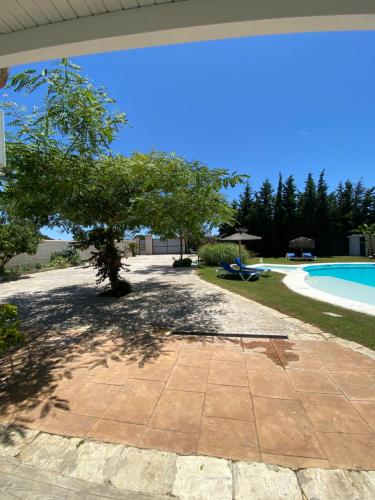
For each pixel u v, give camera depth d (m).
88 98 3.99
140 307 6.33
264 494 1.56
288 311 5.65
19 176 5.03
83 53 2.29
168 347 3.88
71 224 7.36
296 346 3.80
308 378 2.91
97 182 5.70
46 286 9.88
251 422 2.21
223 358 3.46
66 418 2.30
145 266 16.81
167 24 1.98
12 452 1.91
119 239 7.68
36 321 5.35
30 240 13.00
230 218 7.72
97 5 2.00
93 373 3.12
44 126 4.52
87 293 8.30
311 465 1.76
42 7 2.01
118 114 4.81
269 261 20.38
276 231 28.42
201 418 2.27
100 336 4.41
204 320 5.16
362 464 1.77
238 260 11.71
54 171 4.81
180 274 12.64
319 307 5.96
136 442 2.00
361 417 2.25
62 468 1.77
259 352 3.63
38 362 3.45
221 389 2.72
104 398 2.60
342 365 3.21
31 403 2.53
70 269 16.45
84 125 4.30
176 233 7.37
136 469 1.75
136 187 6.29
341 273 14.84
